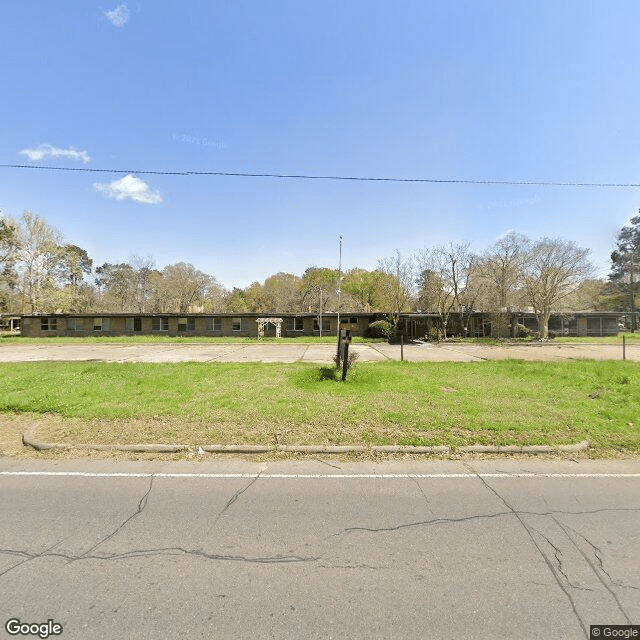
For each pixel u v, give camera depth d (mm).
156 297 53219
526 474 4215
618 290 44781
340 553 2707
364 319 35000
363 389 8102
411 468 4391
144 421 5953
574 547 2789
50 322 34250
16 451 4938
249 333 34906
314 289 52281
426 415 6113
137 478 4098
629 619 2105
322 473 4242
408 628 2027
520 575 2465
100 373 10742
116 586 2348
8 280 37531
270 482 3996
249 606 2184
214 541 2863
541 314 30266
